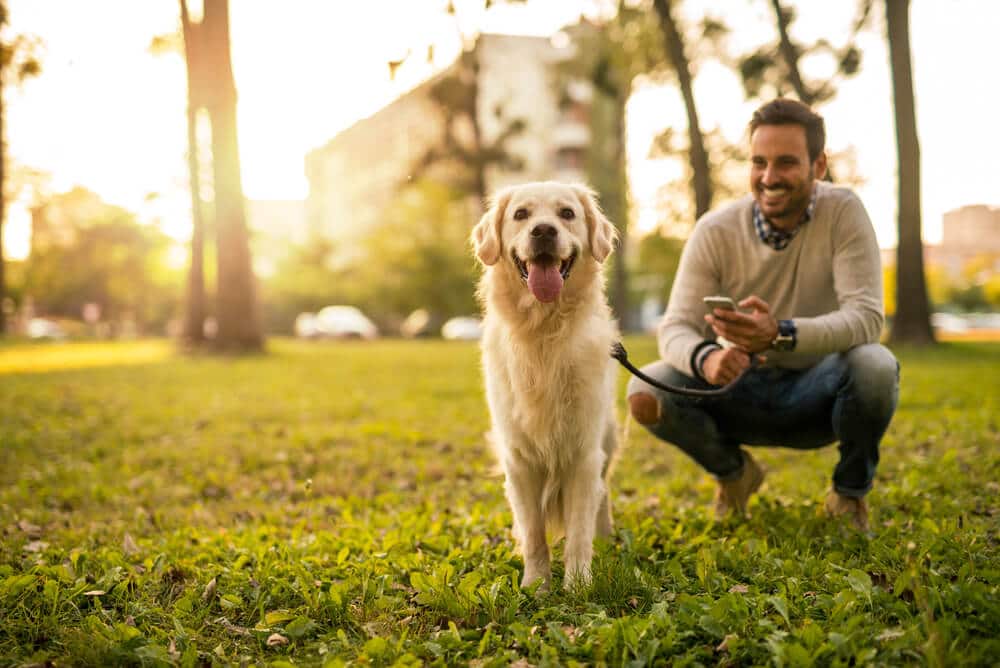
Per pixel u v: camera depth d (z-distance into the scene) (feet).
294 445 20.49
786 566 9.05
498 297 10.72
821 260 11.12
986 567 8.67
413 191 116.88
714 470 12.21
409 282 115.65
